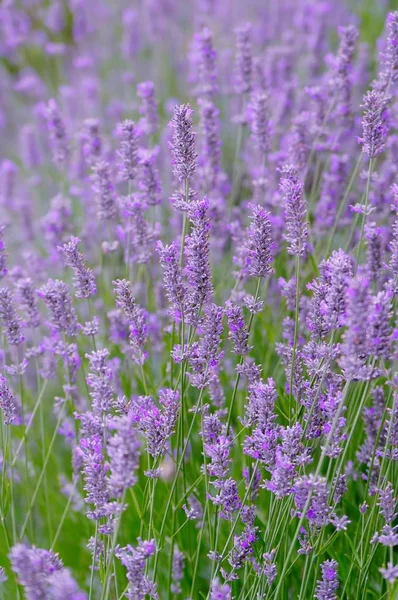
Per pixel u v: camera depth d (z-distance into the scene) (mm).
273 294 1202
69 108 1685
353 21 1872
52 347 1047
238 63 1234
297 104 1343
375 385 1038
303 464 939
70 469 1222
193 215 941
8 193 1476
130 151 1084
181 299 954
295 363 989
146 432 949
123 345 1133
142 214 1099
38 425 1236
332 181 1195
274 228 1164
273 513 975
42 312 1297
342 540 1040
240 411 1103
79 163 1398
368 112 994
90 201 1396
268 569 954
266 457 942
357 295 885
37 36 2045
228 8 1959
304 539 967
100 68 2098
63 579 846
